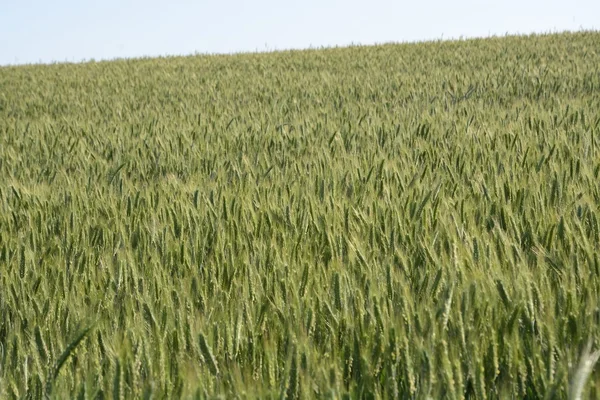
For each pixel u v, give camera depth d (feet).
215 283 10.46
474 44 77.92
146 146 26.73
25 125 37.19
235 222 13.48
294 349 7.55
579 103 29.86
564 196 14.21
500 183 15.33
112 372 7.44
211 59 82.89
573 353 7.20
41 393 7.39
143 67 77.20
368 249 11.70
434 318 7.94
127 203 16.10
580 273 9.52
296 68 66.44
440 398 6.79
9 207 16.94
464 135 23.52
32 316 9.43
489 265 9.98
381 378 7.52
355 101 40.16
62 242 13.73
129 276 10.96
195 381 6.90
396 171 16.99
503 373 7.27
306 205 14.35
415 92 41.65
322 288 9.87
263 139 26.63
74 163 24.56
